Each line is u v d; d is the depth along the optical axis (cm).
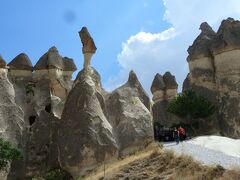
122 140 3186
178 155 2383
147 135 3241
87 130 3034
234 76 3716
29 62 3662
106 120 3198
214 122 3731
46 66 3650
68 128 3094
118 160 2972
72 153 2983
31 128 3356
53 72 3641
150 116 3359
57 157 3189
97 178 2542
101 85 3597
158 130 3694
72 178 2956
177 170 2244
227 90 3734
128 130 3228
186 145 2759
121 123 3272
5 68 3372
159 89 4375
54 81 3625
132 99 3459
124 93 3481
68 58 3991
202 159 2311
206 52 3953
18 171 3172
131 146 3169
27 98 3519
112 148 3039
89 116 3097
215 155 2444
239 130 3591
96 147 2995
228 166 2142
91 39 3491
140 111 3369
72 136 3042
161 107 4306
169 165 2336
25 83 3581
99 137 3042
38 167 3241
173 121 4156
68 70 3934
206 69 3928
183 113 3703
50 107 3503
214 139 2981
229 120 3662
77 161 2955
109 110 3394
